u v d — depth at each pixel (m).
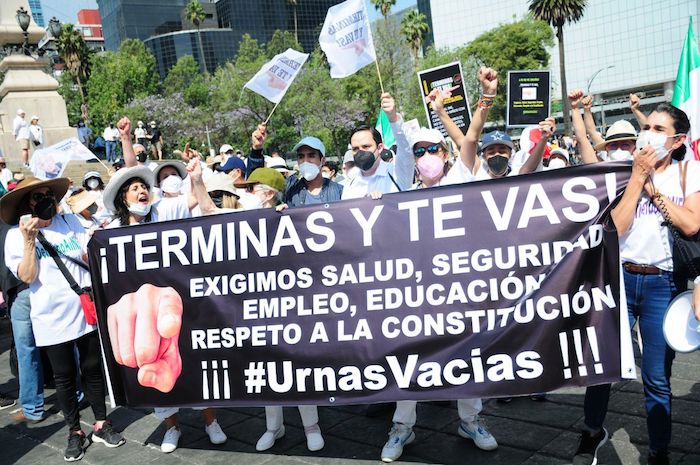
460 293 3.31
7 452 4.37
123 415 4.88
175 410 4.03
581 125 4.19
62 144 6.25
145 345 3.87
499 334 3.24
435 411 4.34
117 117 59.00
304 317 3.56
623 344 3.04
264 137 5.25
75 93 70.31
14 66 16.84
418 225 3.40
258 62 57.06
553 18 41.09
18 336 4.80
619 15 89.31
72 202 6.09
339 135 55.75
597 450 3.47
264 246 3.64
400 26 57.69
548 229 3.20
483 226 3.29
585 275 3.13
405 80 56.53
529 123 5.42
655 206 2.96
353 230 3.50
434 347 3.34
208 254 3.75
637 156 2.90
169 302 3.83
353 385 3.47
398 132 4.18
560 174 3.19
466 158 3.96
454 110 5.75
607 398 3.20
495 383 3.24
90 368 4.22
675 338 2.75
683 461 3.24
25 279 3.90
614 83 91.38
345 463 3.66
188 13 84.94
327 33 4.56
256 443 4.06
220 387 3.73
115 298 3.94
